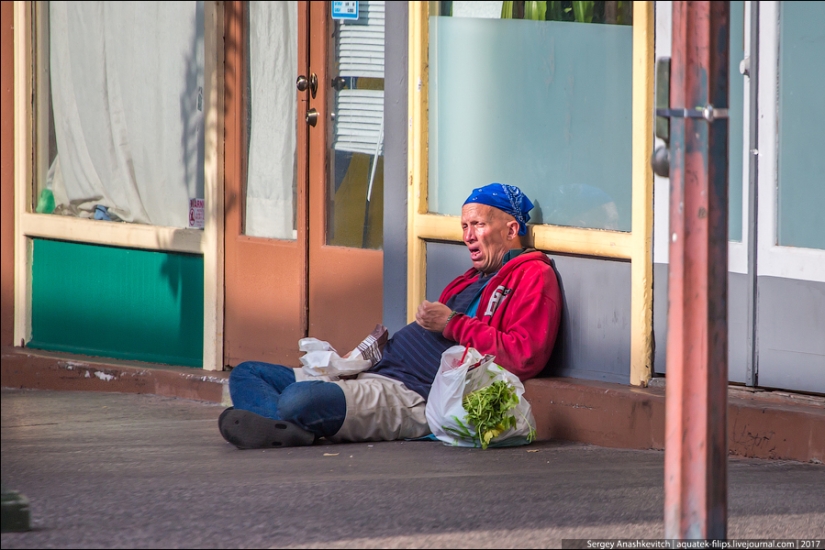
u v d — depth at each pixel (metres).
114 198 16.55
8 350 17.00
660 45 11.60
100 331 16.61
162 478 9.78
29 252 17.19
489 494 9.17
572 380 12.27
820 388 10.91
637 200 11.74
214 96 15.28
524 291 12.15
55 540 7.66
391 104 13.69
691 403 6.65
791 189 11.04
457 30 13.17
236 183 15.36
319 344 12.48
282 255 14.98
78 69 16.70
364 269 14.36
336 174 14.68
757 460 10.68
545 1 12.54
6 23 17.14
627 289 11.97
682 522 6.70
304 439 11.58
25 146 17.12
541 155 12.69
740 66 11.20
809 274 10.89
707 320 6.59
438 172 13.49
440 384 11.63
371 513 8.49
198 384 15.16
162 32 15.84
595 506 8.80
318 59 14.60
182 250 15.67
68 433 12.56
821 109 10.85
